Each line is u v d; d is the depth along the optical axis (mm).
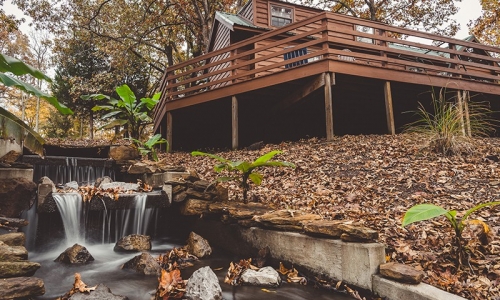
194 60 8789
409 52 7902
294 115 10492
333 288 2648
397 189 4277
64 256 3451
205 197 4422
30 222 3789
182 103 8734
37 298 2453
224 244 4031
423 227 3141
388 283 2285
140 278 2982
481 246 2686
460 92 8562
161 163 6105
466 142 5695
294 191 4691
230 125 10617
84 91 18109
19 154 5355
